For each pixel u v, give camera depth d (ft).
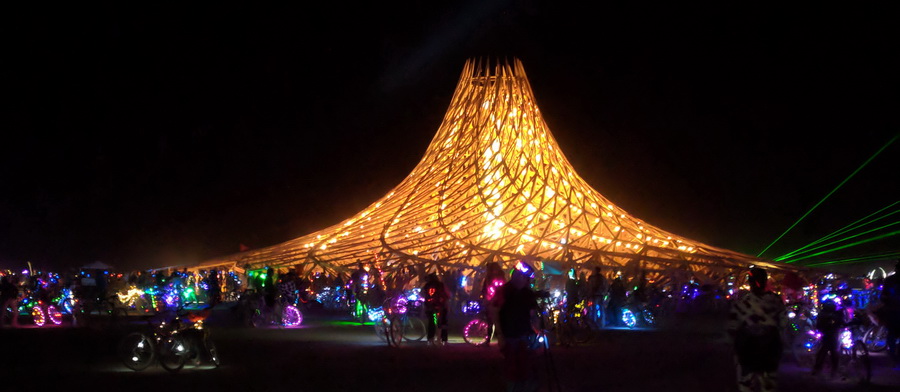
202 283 150.61
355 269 123.34
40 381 51.70
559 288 112.88
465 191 137.80
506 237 127.34
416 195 141.49
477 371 56.13
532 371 40.45
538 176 136.77
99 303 107.34
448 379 52.39
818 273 117.70
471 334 76.74
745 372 41.14
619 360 63.62
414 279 113.39
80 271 144.77
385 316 76.89
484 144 141.49
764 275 41.19
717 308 117.19
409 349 71.31
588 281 103.19
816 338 60.18
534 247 122.52
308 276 131.13
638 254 120.37
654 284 112.68
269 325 99.76
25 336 82.64
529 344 40.34
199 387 49.32
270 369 57.31
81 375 54.60
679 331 93.61
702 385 50.21
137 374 55.11
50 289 105.70
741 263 121.49
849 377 53.52
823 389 50.06
